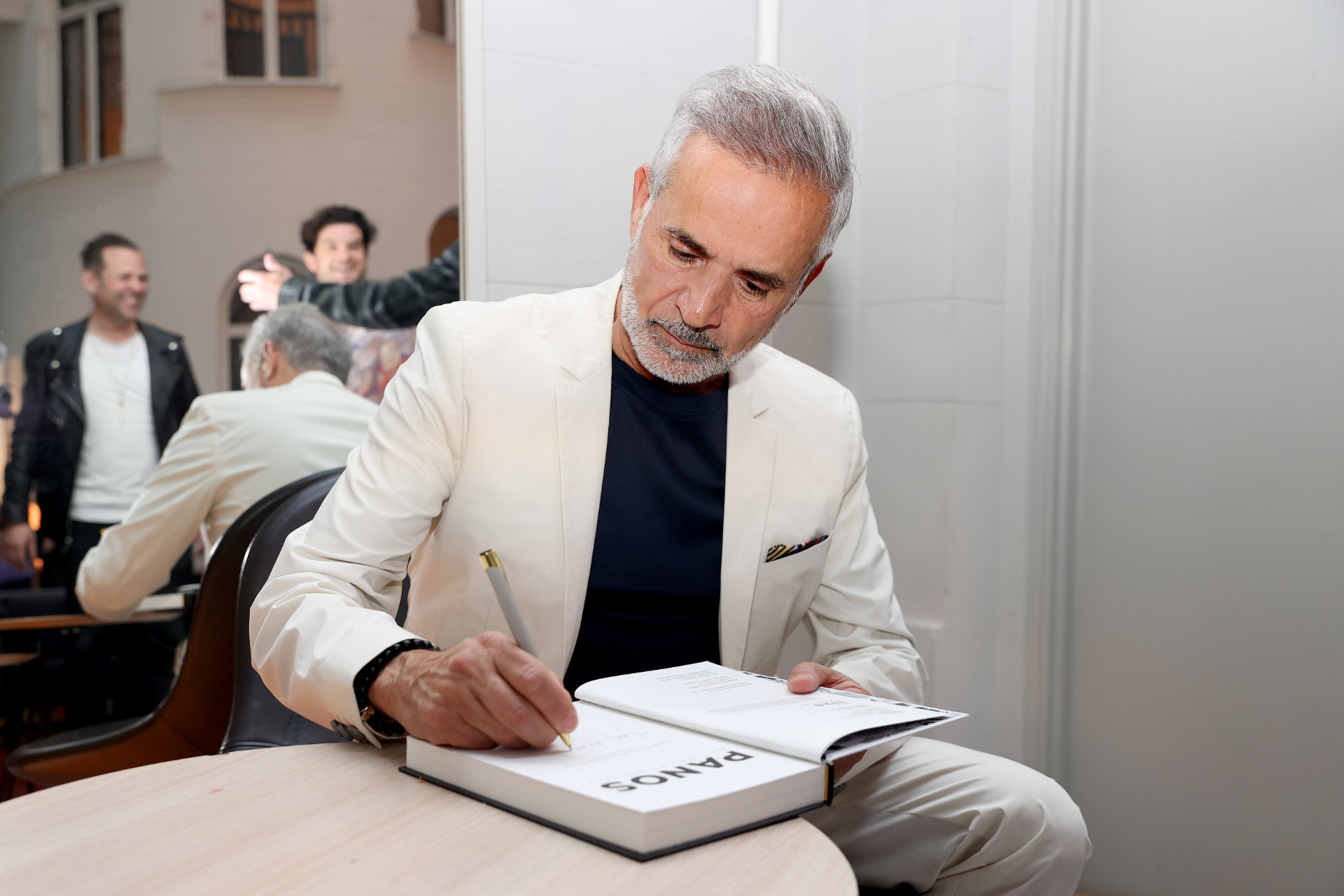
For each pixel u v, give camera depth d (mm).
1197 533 1965
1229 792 1911
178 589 2125
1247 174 1883
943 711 823
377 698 802
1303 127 1802
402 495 1069
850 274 2342
